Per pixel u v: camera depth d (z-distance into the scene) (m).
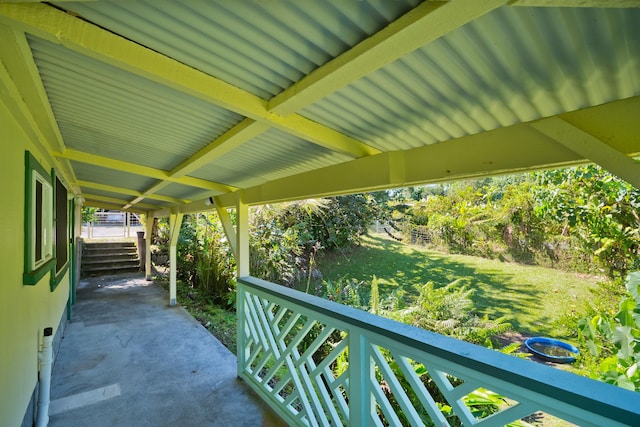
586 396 0.89
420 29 0.82
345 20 0.89
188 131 2.04
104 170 3.68
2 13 0.91
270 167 2.67
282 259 6.41
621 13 0.73
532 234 5.81
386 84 1.20
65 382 2.94
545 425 2.47
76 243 6.91
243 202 3.27
